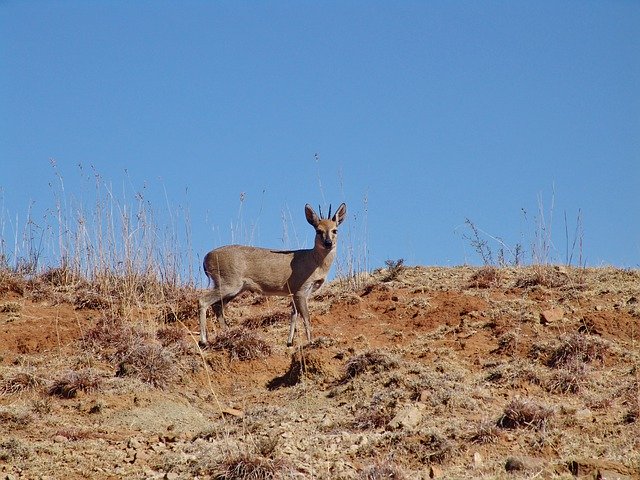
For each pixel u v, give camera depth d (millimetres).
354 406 18641
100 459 15695
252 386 20688
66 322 23578
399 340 21953
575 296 23453
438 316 22922
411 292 25016
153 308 24875
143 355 20578
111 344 21922
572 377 19062
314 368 20391
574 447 15875
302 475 14633
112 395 19234
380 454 15805
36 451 15914
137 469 15227
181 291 26109
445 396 18359
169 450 16234
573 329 21484
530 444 16094
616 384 19047
